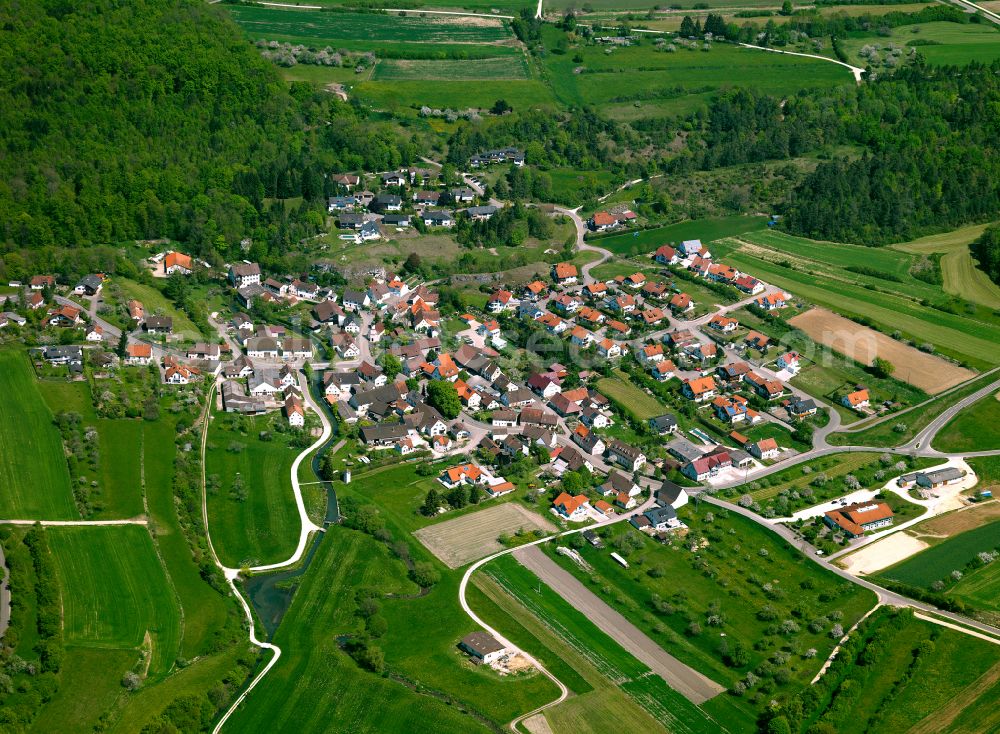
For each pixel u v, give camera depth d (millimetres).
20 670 184625
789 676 193500
